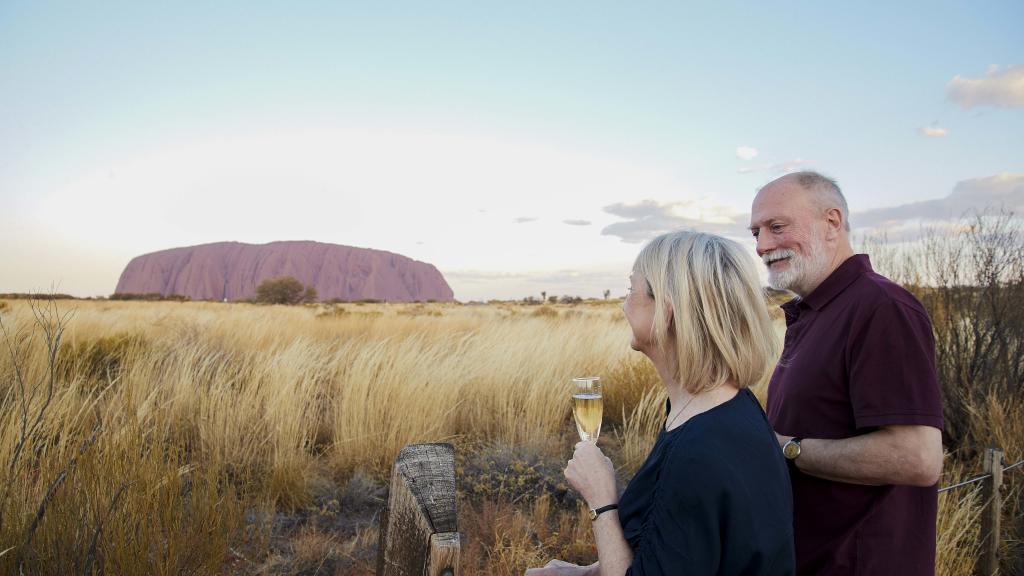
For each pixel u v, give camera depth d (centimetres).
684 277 107
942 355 471
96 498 220
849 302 153
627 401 585
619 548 102
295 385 481
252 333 915
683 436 99
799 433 159
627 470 442
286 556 298
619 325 1002
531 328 952
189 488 288
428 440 447
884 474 139
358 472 395
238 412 409
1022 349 449
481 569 292
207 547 235
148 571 212
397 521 94
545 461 434
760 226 174
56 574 195
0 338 376
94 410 304
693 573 89
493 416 530
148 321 952
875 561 146
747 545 90
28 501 222
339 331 1155
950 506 314
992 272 466
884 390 139
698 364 104
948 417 463
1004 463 385
